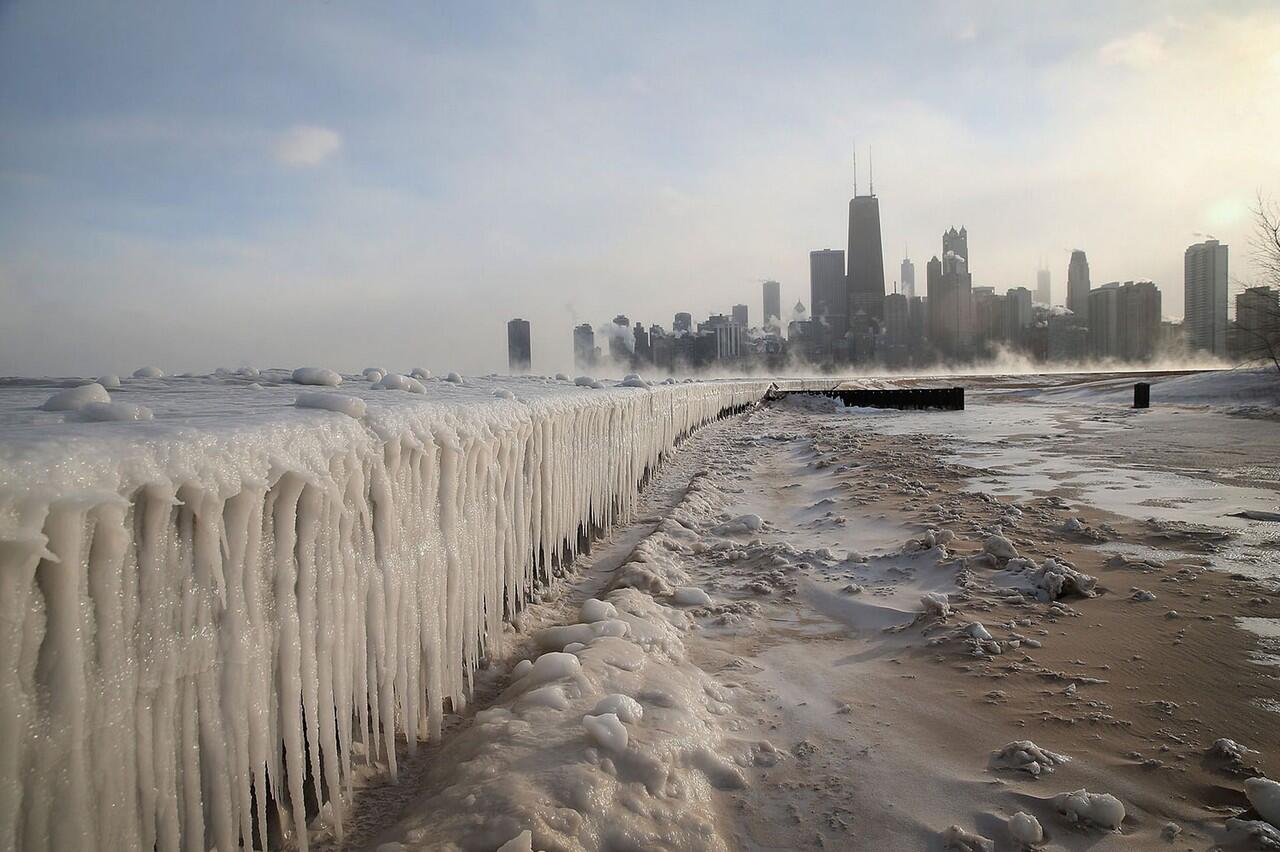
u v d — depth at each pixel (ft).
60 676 5.18
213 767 6.67
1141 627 15.21
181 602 6.36
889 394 99.25
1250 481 33.53
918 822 8.82
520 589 16.35
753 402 103.35
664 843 8.15
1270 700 11.75
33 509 4.83
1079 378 202.39
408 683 10.29
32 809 5.08
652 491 35.88
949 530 23.00
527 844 7.31
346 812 8.91
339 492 8.46
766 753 10.46
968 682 12.82
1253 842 8.12
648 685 11.78
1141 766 9.89
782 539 24.52
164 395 15.58
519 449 15.78
